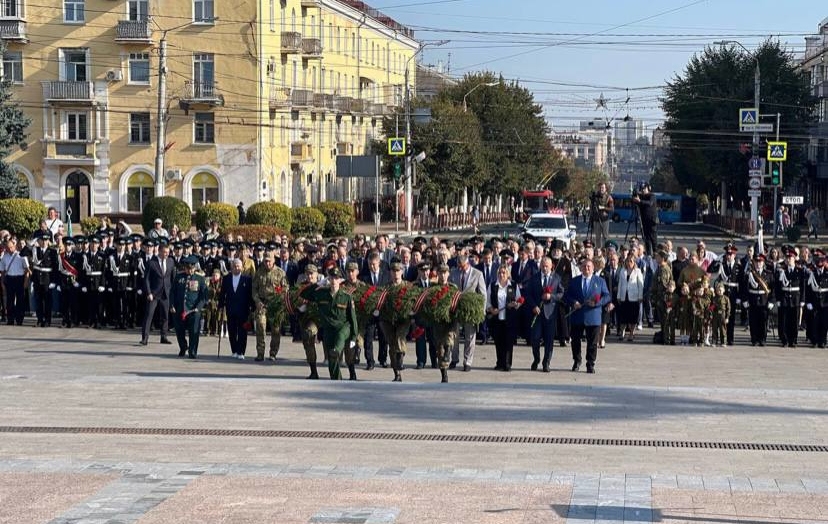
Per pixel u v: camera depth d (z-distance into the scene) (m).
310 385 17.36
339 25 79.50
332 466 12.09
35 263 27.67
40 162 63.38
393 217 85.88
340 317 18.16
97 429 14.15
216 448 13.08
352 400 16.11
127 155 63.53
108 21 62.69
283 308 18.58
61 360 21.39
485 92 93.38
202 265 25.98
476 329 20.22
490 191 95.00
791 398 16.39
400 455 12.70
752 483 11.23
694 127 84.62
